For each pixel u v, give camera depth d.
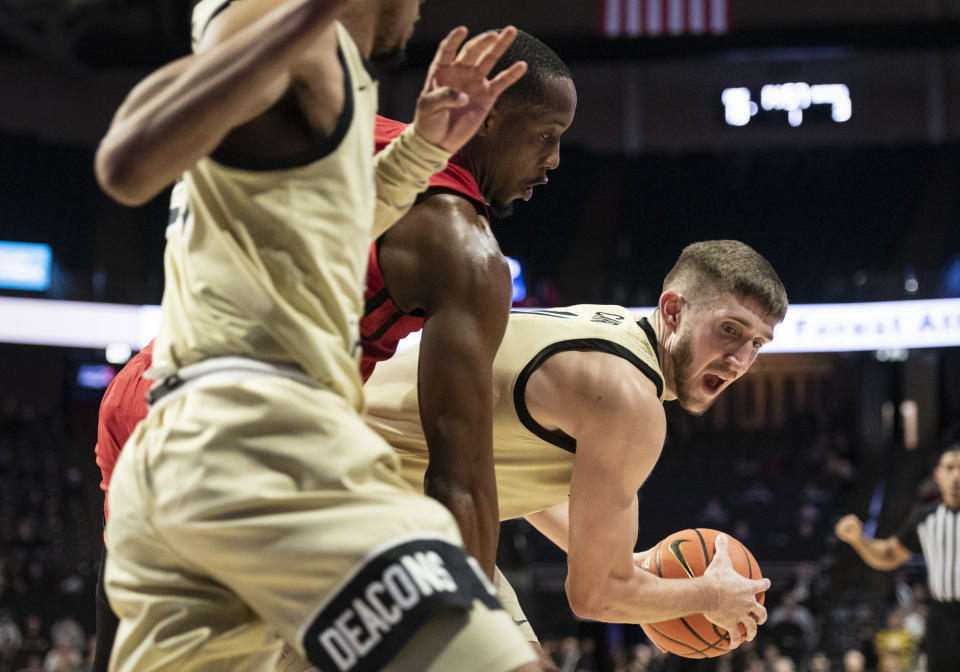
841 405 21.78
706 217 21.44
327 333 1.26
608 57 19.08
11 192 19.84
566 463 2.20
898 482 17.67
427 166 1.49
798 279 20.33
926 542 5.55
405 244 1.78
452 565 1.19
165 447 1.21
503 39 1.38
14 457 17.44
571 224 21.66
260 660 1.29
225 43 1.13
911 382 20.02
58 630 10.59
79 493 17.19
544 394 2.09
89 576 13.30
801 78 21.12
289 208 1.24
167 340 1.29
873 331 17.06
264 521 1.16
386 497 1.20
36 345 20.66
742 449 20.02
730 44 18.75
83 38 19.81
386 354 2.01
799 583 12.81
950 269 18.95
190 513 1.18
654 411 2.07
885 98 21.06
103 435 2.03
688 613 2.18
